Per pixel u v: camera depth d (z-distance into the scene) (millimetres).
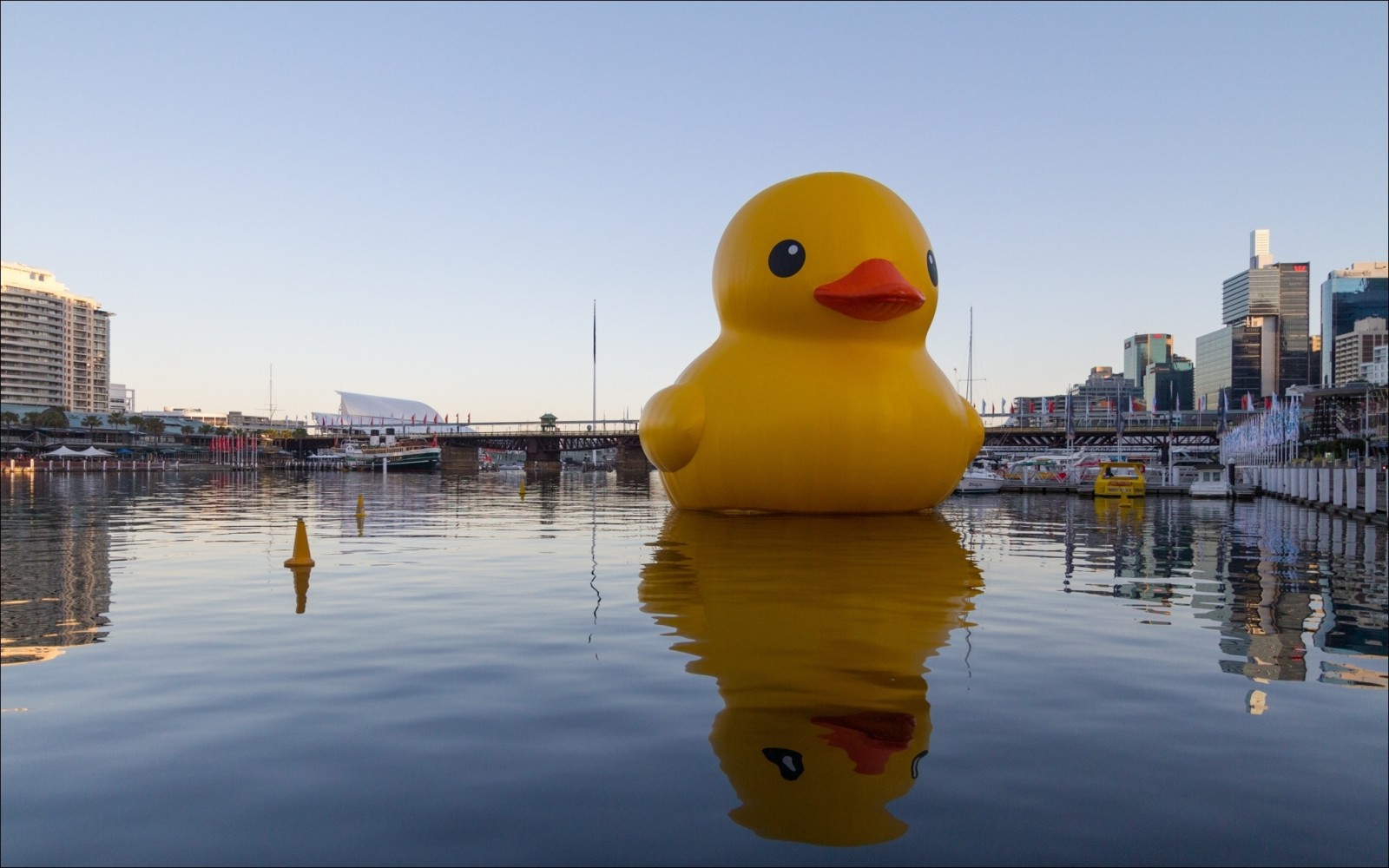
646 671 7484
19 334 163250
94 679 7387
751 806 4844
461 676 7367
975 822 4668
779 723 6156
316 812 4809
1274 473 42125
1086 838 4492
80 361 177750
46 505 35438
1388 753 5656
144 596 11484
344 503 36344
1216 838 4496
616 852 4352
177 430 178250
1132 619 9789
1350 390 103625
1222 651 8289
